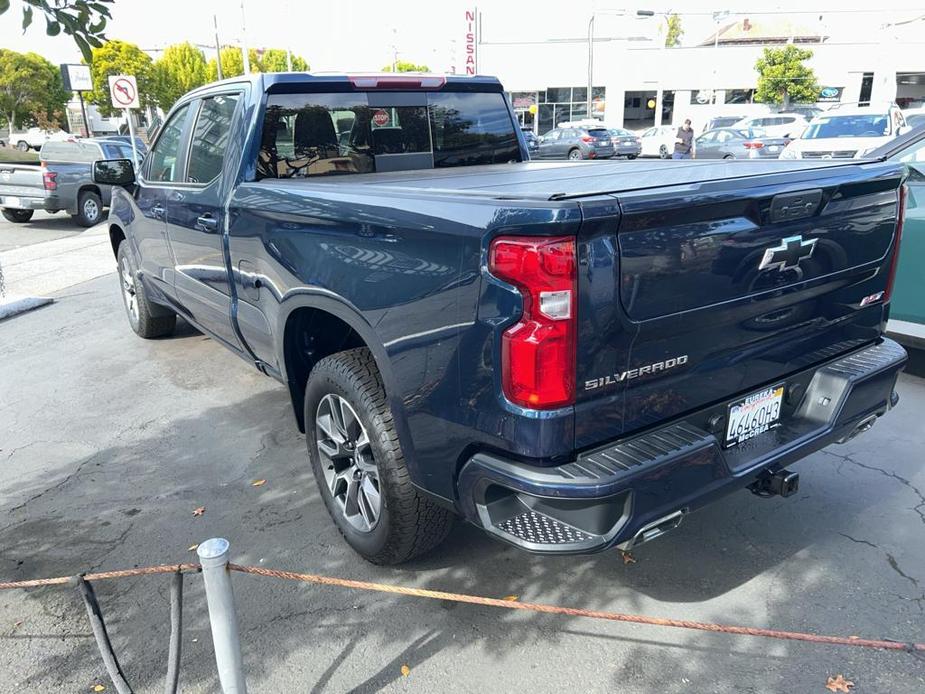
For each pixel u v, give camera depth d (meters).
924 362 5.11
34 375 5.69
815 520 3.33
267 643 2.65
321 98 3.79
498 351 2.11
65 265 10.34
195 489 3.82
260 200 3.28
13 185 14.58
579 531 2.17
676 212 2.14
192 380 5.46
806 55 38.44
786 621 2.70
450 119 4.35
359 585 2.13
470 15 24.33
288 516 3.53
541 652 2.58
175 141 4.54
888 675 2.43
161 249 4.85
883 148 4.94
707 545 3.16
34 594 2.98
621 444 2.26
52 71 49.31
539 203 2.00
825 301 2.76
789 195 2.40
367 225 2.54
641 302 2.14
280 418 4.72
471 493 2.31
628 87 43.06
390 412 2.62
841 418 2.77
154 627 2.76
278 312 3.22
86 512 3.62
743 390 2.60
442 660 2.55
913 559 3.03
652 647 2.59
